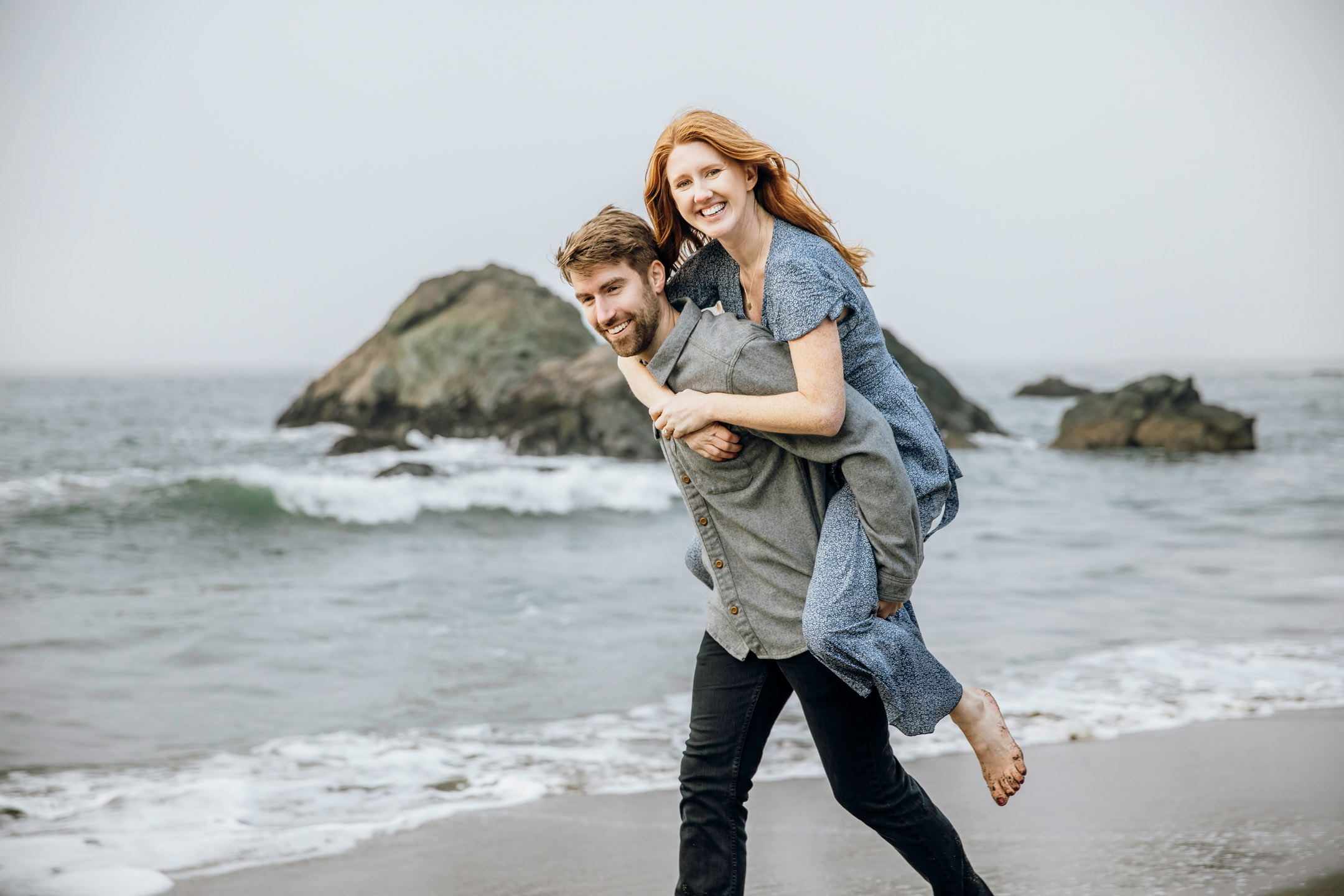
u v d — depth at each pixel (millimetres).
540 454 20484
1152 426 23859
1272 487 15398
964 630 6066
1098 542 10102
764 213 2014
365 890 2729
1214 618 6371
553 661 5504
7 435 25297
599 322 1990
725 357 1914
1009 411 42844
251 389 61688
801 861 2869
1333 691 4676
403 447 21562
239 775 3750
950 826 2119
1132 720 4273
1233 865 2744
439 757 3963
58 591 7781
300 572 8664
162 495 12203
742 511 2020
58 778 3697
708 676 2117
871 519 1906
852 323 1939
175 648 5801
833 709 1996
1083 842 2951
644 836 3123
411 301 26703
